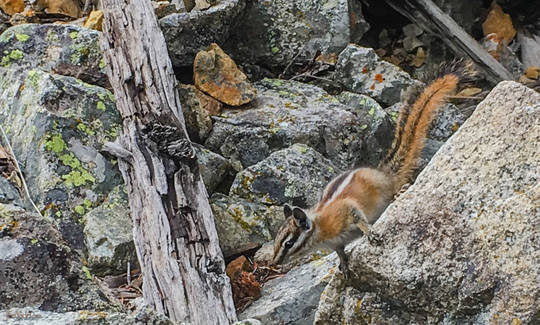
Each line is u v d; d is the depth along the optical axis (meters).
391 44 16.27
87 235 10.13
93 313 5.91
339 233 8.28
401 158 9.44
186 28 13.21
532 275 6.01
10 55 12.07
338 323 7.43
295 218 8.31
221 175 11.86
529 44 16.56
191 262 9.38
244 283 9.62
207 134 12.45
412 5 15.66
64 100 11.19
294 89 13.60
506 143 6.55
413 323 6.91
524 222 6.14
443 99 9.49
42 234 7.21
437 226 6.60
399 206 6.88
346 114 12.76
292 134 12.38
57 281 7.02
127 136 10.89
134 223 9.95
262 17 14.48
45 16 13.77
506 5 17.11
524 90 6.68
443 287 6.49
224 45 14.51
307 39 14.57
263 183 11.50
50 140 10.77
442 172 6.77
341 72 14.16
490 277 6.21
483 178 6.52
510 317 6.09
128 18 12.04
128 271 9.97
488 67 15.53
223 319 8.88
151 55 11.67
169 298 9.01
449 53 16.03
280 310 9.14
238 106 12.95
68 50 12.16
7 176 10.74
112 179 10.83
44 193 10.45
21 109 11.20
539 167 6.33
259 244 10.88
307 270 9.87
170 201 10.03
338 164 12.52
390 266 6.79
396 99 13.88
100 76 12.12
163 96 11.33
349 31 14.62
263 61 14.66
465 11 16.56
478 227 6.37
